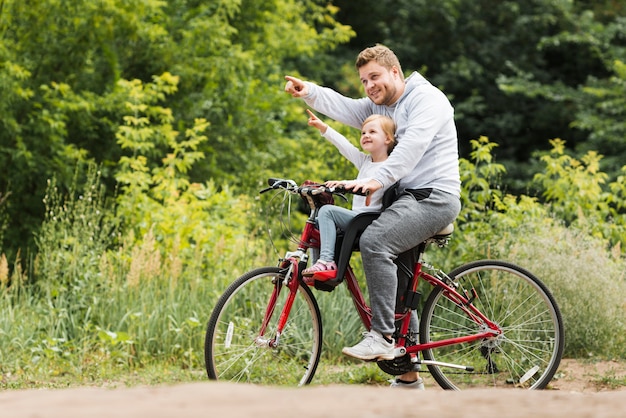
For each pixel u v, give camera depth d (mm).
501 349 8664
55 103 20266
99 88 22438
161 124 22672
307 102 8789
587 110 33156
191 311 11703
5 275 12250
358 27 36688
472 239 13125
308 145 23922
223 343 8203
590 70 36969
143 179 17484
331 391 3771
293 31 26203
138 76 23438
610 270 12703
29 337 11203
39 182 20594
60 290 11961
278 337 7949
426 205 7863
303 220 22016
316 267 7676
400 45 35719
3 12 20156
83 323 11633
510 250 12750
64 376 10258
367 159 8445
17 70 19375
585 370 10820
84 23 21281
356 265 12836
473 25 36500
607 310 11969
